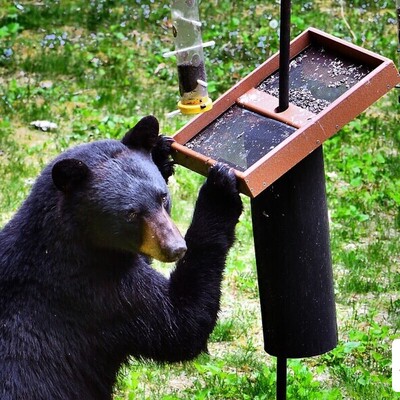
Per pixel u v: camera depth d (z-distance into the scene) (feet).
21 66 79.71
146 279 31.45
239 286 49.96
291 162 29.73
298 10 89.56
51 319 30.58
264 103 32.48
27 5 91.97
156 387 41.09
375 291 49.65
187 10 32.91
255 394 39.93
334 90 31.83
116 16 90.22
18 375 30.35
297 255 33.12
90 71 79.87
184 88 33.24
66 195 29.40
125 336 31.65
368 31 84.43
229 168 30.17
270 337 34.53
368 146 67.26
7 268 30.81
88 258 29.94
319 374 42.32
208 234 31.53
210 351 44.24
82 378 31.60
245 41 83.87
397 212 58.65
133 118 69.26
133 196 29.09
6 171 61.41
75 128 69.00
